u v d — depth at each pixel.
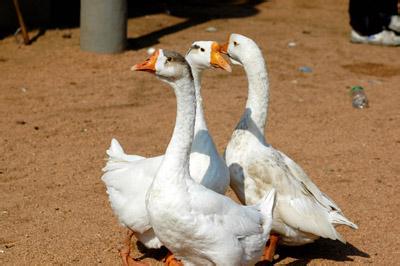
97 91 15.57
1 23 19.22
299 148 12.77
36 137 12.77
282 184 8.62
